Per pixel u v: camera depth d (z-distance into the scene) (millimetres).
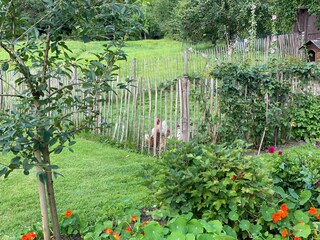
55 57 2799
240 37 20312
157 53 19734
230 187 3131
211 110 6301
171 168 3287
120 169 5375
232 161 3182
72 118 7047
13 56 2598
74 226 3227
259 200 3162
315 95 7535
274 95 6875
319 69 7523
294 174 3545
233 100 6410
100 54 2832
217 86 6348
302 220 3049
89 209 3953
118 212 3410
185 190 3131
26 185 4758
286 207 3010
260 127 6660
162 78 11992
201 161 3203
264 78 6629
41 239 3178
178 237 2701
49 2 2369
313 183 3391
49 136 2426
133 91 6812
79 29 2689
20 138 2350
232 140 6449
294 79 7273
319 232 2953
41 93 2715
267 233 3000
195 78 6227
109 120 7430
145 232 2832
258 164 3404
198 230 2850
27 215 3873
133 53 19625
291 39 16500
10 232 3500
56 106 2662
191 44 21750
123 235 2939
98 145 6957
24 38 2662
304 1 18031
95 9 2568
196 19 20812
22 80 2662
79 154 6305
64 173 5195
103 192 4469
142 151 6539
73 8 2402
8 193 4488
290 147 6758
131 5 2523
